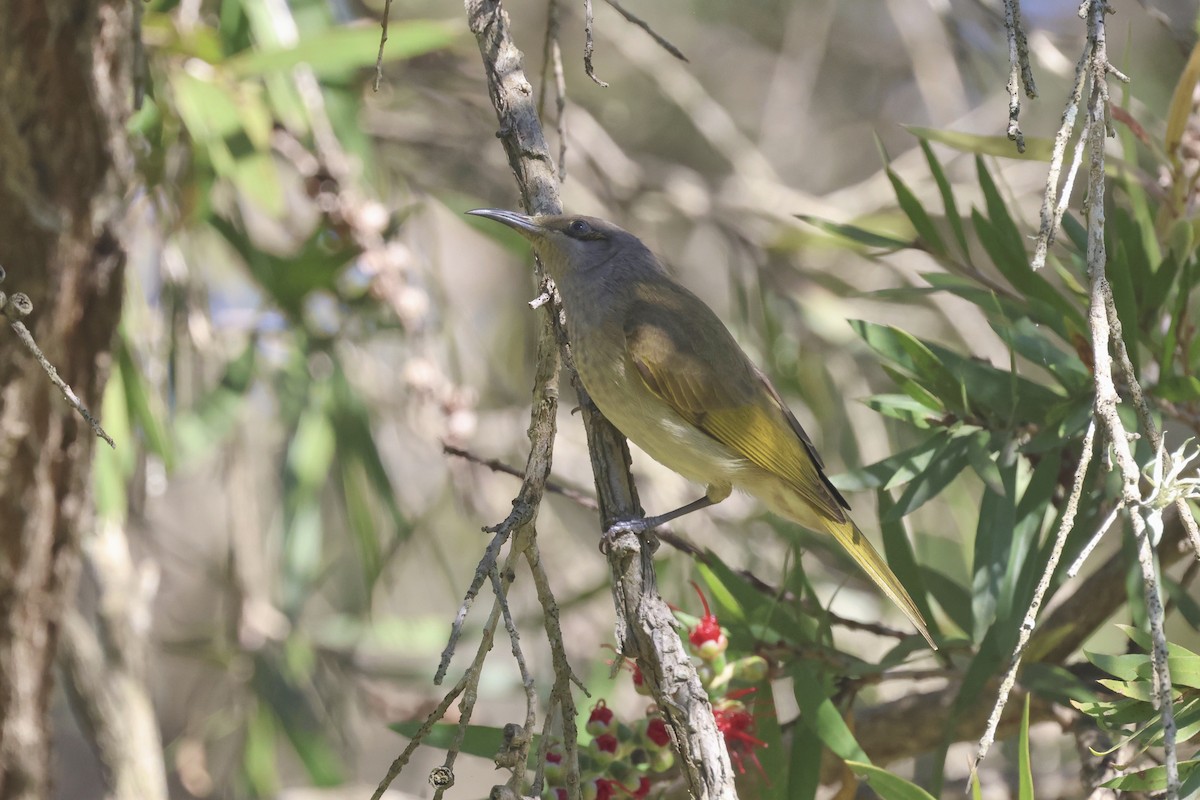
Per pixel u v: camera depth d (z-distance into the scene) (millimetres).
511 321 15297
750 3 18531
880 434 13617
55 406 7484
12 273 7215
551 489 7547
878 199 15250
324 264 10742
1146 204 8812
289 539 11469
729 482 8805
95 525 9742
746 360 8828
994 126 15664
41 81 6969
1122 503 4348
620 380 8414
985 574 7367
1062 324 8016
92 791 18203
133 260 9617
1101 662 5918
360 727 16516
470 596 5051
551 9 7344
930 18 15234
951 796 9391
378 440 12695
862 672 7824
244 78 9797
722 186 16484
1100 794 6910
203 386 11453
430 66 14438
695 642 7016
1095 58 4738
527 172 7012
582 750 6906
